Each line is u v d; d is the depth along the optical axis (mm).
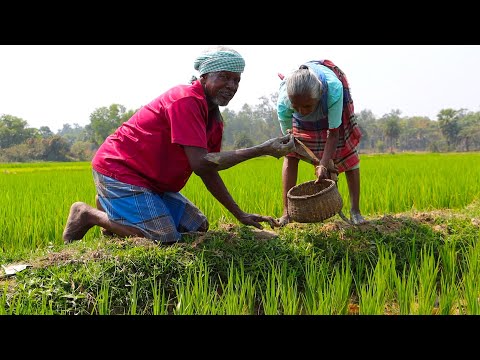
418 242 5371
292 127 5766
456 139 111000
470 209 7324
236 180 11414
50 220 6789
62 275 4137
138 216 4848
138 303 4176
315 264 4582
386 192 8336
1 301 3695
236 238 4980
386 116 145375
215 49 4668
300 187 5398
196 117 4617
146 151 4805
